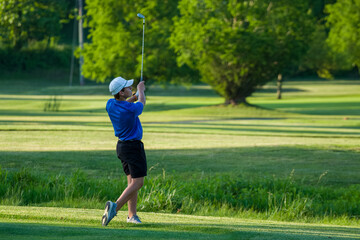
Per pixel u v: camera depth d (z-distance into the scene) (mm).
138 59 93500
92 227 9867
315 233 10453
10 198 19031
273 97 147375
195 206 19219
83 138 41312
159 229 9977
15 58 182250
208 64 92938
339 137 47062
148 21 98688
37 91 139625
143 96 11523
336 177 26859
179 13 101562
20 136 41000
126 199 11141
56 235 8453
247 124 66062
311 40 94438
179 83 104438
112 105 11164
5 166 25828
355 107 106125
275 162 31031
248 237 9125
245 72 92500
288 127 60844
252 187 22953
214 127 58562
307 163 30891
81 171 23609
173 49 97875
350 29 104125
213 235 9281
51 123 56875
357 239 9688
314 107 106188
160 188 20062
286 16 88062
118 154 11359
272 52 85812
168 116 82000
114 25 98375
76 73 192000
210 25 86062
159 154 33188
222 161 30938
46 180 21781
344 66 138125
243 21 90625
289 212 19672
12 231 8602
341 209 21016
